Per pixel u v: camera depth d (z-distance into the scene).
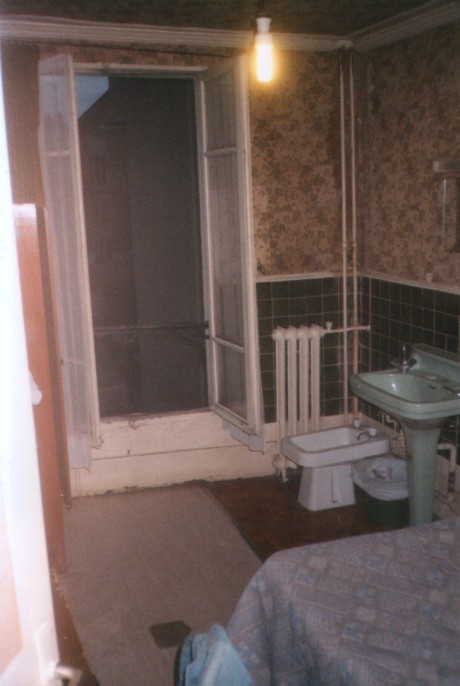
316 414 4.29
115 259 5.00
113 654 2.77
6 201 0.62
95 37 3.67
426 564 2.17
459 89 3.28
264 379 4.36
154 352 4.57
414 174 3.70
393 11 3.43
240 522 3.89
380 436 4.00
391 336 4.04
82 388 3.81
